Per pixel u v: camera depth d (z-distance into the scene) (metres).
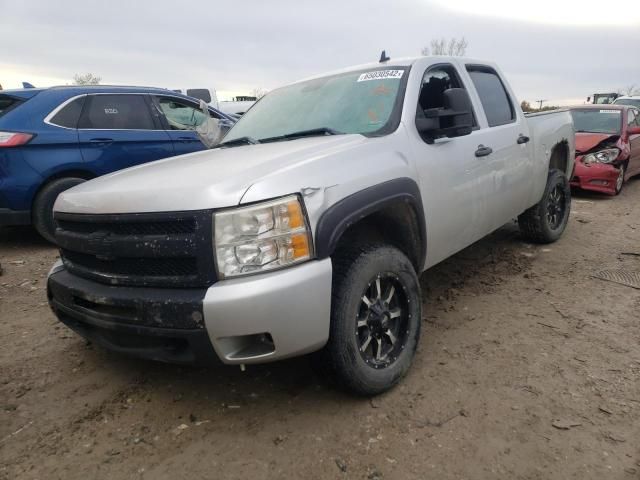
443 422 2.54
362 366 2.60
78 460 2.35
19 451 2.42
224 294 2.17
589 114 9.69
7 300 4.34
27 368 3.19
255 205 2.24
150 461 2.33
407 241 3.11
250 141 3.55
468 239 3.81
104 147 5.90
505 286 4.43
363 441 2.42
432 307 4.01
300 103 3.81
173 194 2.32
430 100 3.65
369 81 3.61
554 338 3.41
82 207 2.63
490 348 3.29
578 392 2.76
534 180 4.82
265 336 2.30
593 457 2.27
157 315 2.28
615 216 7.29
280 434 2.48
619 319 3.69
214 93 12.62
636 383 2.84
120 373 3.12
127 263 2.44
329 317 2.40
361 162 2.73
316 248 2.34
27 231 6.91
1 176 5.27
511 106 4.61
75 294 2.62
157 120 6.45
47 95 5.68
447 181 3.35
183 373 3.11
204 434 2.51
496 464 2.24
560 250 5.46
